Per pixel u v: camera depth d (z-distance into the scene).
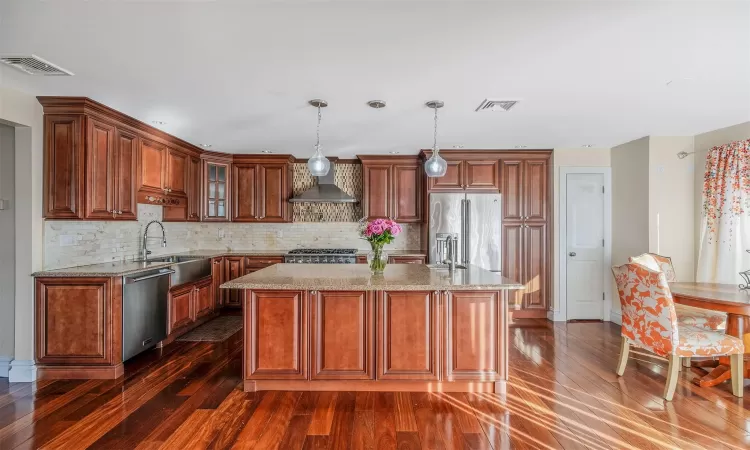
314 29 2.04
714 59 2.38
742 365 2.83
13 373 3.11
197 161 5.21
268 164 5.60
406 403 2.73
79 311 3.16
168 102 3.23
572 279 5.18
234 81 2.76
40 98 3.11
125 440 2.25
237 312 5.47
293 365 2.89
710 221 3.98
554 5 1.81
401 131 4.18
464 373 2.89
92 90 2.96
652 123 3.86
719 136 4.08
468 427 2.41
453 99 3.13
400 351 2.89
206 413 2.57
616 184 5.04
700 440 2.28
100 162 3.35
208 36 2.11
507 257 5.24
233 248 5.98
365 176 5.56
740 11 1.85
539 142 4.77
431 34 2.09
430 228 5.10
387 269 3.59
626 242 4.83
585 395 2.87
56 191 3.18
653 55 2.33
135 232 4.48
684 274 4.36
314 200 5.56
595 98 3.10
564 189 5.16
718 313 3.46
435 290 2.83
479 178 5.23
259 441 2.25
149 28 2.03
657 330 2.87
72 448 2.17
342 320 2.89
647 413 2.60
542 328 4.77
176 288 4.16
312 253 5.37
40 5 1.81
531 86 2.84
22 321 3.12
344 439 2.28
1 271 3.16
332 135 4.39
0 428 2.38
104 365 3.16
